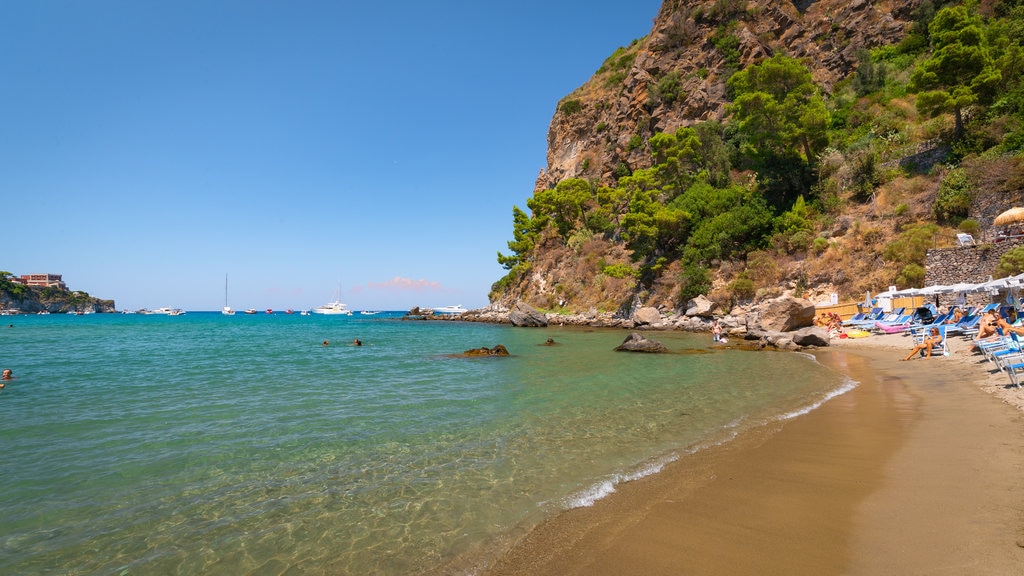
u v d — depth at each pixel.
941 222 33.38
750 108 49.12
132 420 10.50
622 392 13.69
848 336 27.77
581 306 63.50
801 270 39.44
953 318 22.75
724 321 40.34
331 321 94.75
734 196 51.28
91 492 6.50
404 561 4.70
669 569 4.26
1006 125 34.31
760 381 15.24
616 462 7.48
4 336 44.12
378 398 12.99
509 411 11.27
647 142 74.06
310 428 9.77
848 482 6.16
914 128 43.53
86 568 4.66
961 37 37.31
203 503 6.15
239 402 12.49
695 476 6.69
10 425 10.05
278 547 5.04
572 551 4.71
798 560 4.28
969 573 3.82
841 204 41.34
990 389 11.05
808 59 63.94
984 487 5.57
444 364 21.05
